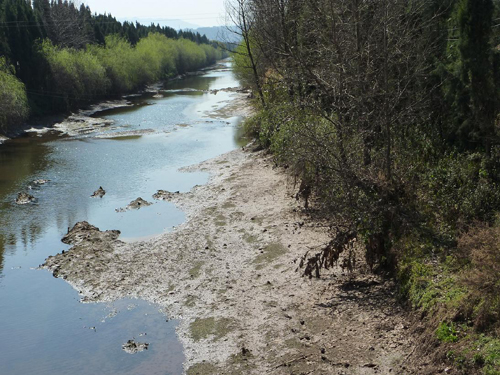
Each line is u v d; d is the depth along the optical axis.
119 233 18.33
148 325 12.18
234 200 20.81
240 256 15.44
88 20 92.88
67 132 40.84
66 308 13.24
